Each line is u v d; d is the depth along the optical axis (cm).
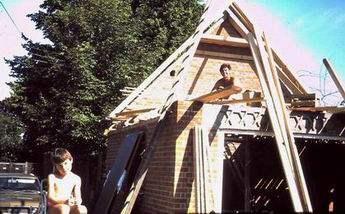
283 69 1352
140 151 1131
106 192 1213
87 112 1866
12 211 1036
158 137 950
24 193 1111
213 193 902
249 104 1085
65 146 1995
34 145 2448
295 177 802
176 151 896
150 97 1424
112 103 1859
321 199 1238
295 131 968
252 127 954
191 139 909
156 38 2473
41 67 2258
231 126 942
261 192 1316
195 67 1401
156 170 1014
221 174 917
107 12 1936
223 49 1433
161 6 2784
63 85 1966
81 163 2084
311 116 985
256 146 1288
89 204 1742
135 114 1272
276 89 900
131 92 1552
